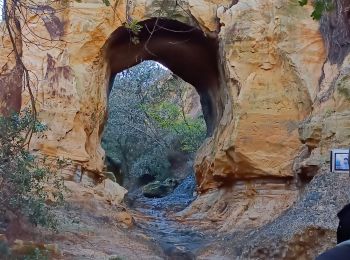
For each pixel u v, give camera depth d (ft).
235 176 50.42
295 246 34.27
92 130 53.16
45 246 29.17
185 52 63.41
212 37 57.11
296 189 47.11
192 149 100.68
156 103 110.42
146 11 56.24
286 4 50.70
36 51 50.90
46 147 46.62
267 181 48.67
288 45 49.93
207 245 41.83
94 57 53.83
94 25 53.67
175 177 104.06
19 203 29.60
